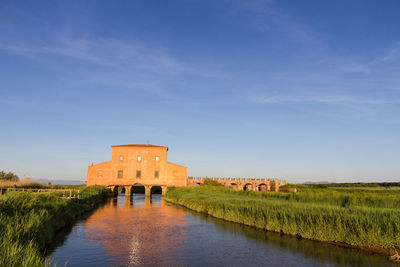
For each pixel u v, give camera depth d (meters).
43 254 13.44
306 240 17.14
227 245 16.09
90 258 13.38
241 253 14.42
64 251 14.53
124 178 63.09
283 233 19.27
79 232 19.61
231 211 25.94
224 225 22.97
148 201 50.53
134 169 63.56
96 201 43.38
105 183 62.59
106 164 63.34
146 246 15.85
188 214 30.39
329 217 17.67
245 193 48.12
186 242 16.88
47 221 17.20
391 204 24.58
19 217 14.52
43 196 23.59
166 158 65.00
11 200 16.92
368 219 15.62
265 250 14.97
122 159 63.75
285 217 19.78
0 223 12.26
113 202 47.34
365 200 27.31
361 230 15.09
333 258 13.38
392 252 13.80
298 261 13.02
